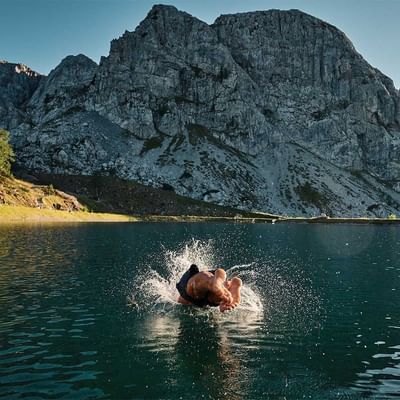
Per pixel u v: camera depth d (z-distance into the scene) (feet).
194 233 346.74
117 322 71.00
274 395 44.06
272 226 538.06
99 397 43.37
